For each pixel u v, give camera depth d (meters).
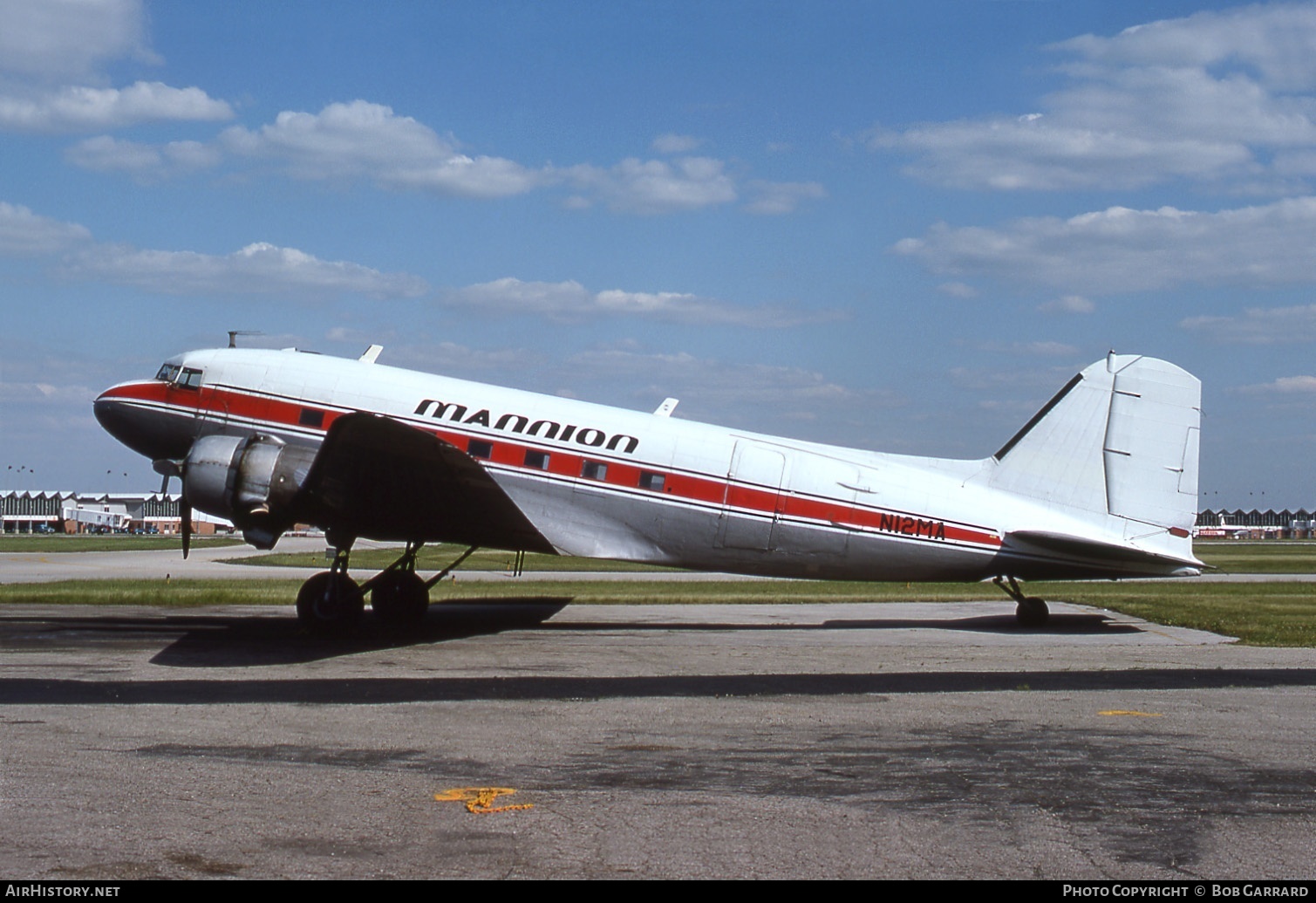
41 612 18.16
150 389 18.12
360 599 15.51
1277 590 28.92
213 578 29.64
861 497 17.91
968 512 18.11
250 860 5.52
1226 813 6.55
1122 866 5.59
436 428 17.66
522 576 33.47
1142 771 7.57
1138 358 18.55
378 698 10.23
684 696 10.55
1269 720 9.52
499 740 8.42
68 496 147.25
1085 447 18.44
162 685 10.84
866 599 24.56
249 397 17.69
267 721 9.06
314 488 14.11
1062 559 18.16
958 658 13.76
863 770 7.56
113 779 7.05
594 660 13.17
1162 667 12.99
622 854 5.69
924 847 5.87
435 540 17.00
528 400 18.11
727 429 18.31
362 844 5.81
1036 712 9.85
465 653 13.61
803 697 10.59
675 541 17.73
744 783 7.15
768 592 26.47
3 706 9.60
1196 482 18.31
